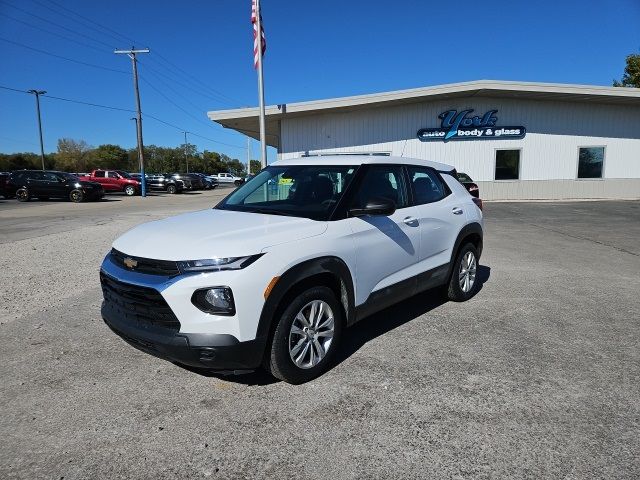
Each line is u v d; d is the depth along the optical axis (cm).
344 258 372
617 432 290
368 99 1967
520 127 2173
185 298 302
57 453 274
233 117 1916
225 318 304
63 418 311
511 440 283
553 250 919
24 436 291
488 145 2188
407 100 2058
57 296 595
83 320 504
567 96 2056
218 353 304
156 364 394
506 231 1186
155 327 320
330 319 371
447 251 518
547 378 363
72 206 2314
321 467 260
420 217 468
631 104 2180
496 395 337
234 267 307
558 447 275
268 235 335
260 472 256
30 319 507
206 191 4359
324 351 369
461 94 2052
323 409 320
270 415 313
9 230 1279
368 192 421
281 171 467
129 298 333
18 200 2750
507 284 653
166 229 367
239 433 293
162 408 323
